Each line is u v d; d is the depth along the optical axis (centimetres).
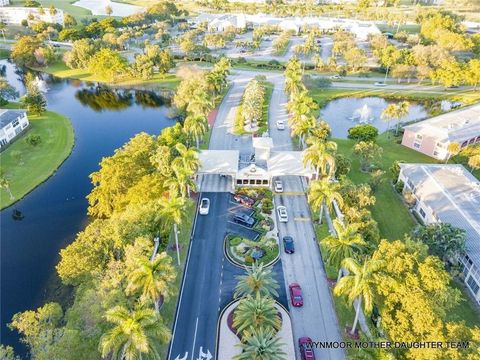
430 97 14738
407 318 4253
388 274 4762
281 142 10788
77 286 6238
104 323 4641
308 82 14862
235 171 8506
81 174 9794
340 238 5391
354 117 13225
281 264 6644
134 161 7775
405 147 10931
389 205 8362
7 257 7131
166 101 14938
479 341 3800
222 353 5188
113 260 5528
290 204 8206
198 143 10288
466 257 6291
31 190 9062
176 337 5403
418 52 16000
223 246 7038
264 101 13650
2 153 10475
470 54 18525
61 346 4116
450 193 7688
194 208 8044
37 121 12638
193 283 6272
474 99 14250
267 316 4959
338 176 8531
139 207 6488
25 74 17875
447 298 4522
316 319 5678
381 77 16800
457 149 9531
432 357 3809
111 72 15900
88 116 13538
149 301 4606
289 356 5131
